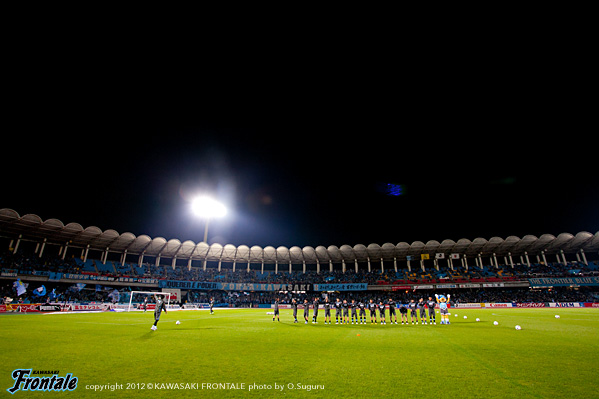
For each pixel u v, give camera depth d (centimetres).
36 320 2170
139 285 5194
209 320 2478
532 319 2422
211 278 6116
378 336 1450
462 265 6538
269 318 2783
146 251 5841
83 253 5300
